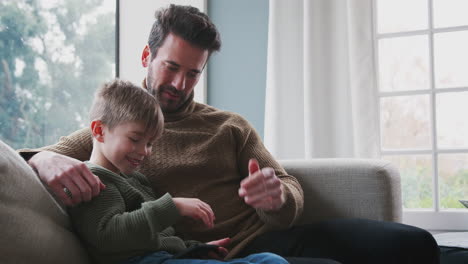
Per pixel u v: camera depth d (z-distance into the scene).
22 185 0.87
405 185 2.35
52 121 2.77
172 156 1.38
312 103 2.24
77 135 1.36
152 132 1.16
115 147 1.13
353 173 1.53
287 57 2.34
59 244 0.93
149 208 1.03
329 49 2.28
